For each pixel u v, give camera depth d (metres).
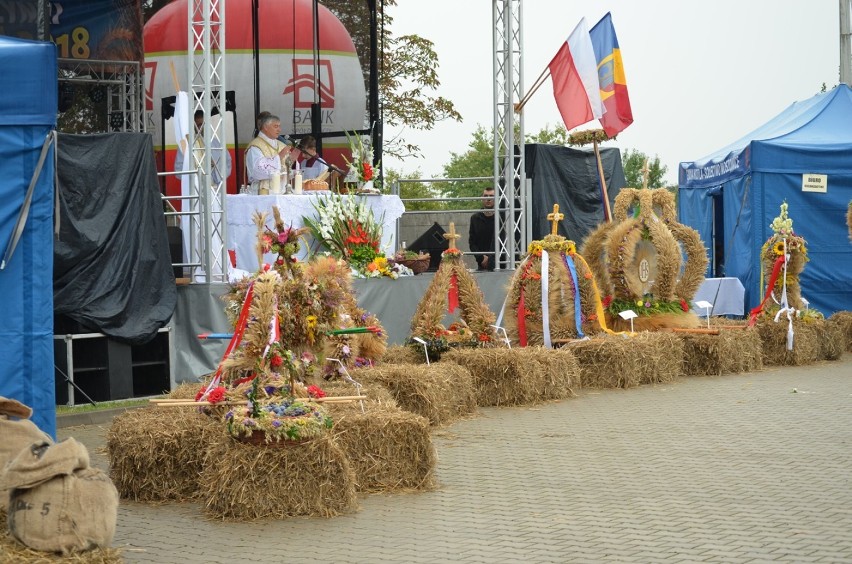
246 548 6.35
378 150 20.09
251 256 14.20
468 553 6.17
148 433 7.64
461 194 40.94
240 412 7.20
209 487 7.12
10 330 7.61
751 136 22.22
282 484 7.08
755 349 15.27
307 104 19.67
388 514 7.16
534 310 13.78
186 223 14.17
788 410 11.52
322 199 14.85
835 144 19.52
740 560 5.98
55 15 16.11
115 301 11.87
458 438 9.99
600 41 17.00
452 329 13.07
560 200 20.39
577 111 16.48
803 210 19.33
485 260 18.88
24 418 6.73
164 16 19.34
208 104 13.20
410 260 15.83
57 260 11.39
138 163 12.19
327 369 10.26
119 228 11.91
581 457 9.03
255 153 15.30
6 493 6.16
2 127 7.52
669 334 14.29
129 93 16.98
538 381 12.13
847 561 5.95
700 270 15.36
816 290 19.36
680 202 23.97
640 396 12.65
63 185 11.53
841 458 8.93
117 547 6.27
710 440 9.77
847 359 16.62
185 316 12.96
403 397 10.41
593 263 15.19
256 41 18.59
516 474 8.38
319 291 8.77
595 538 6.47
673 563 5.93
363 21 21.31
